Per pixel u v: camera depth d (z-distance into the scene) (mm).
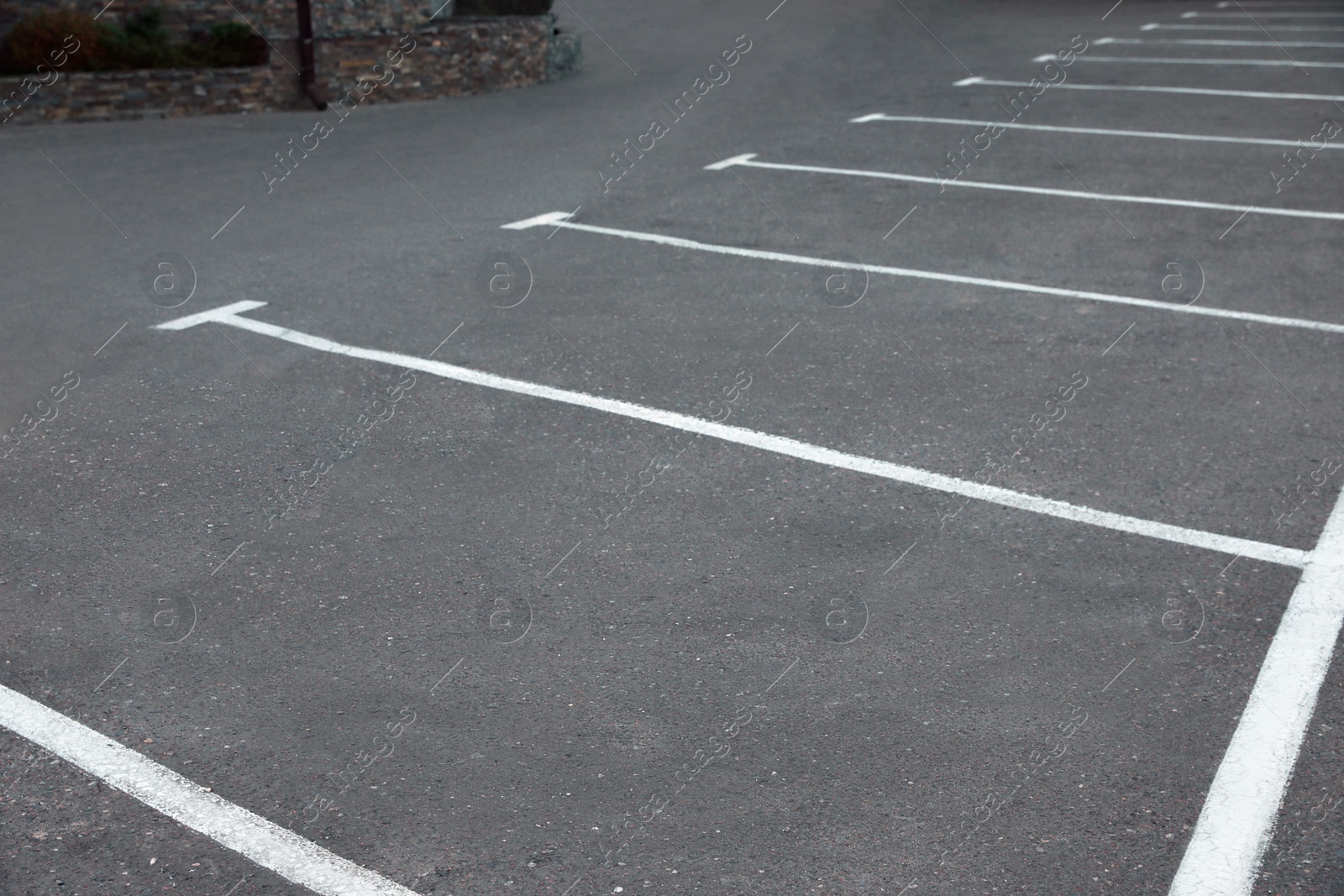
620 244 9188
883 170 11414
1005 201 10219
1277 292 7707
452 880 3215
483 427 5969
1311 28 20125
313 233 9562
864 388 6359
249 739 3762
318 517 5113
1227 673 4012
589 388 6426
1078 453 5566
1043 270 8320
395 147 12930
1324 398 6090
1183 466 5414
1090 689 3941
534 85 17000
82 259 8867
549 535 4938
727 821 3406
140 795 3533
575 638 4246
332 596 4520
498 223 9820
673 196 10656
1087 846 3303
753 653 4148
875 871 3225
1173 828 3361
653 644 4211
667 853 3295
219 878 3232
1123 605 4395
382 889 3189
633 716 3844
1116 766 3594
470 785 3557
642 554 4785
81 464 5605
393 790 3539
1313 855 3268
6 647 4227
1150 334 7031
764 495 5242
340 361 6855
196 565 4750
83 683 4039
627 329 7309
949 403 6141
